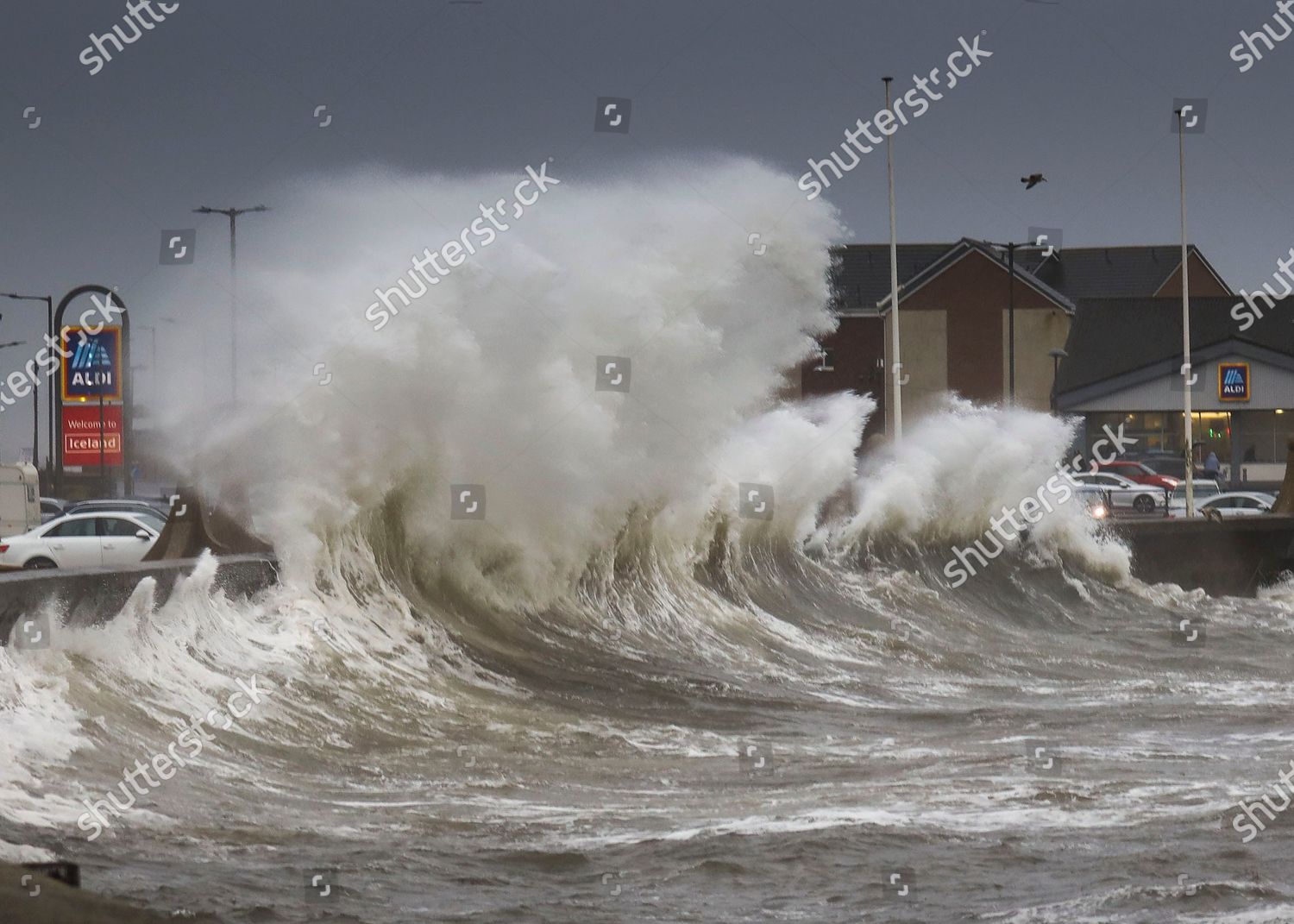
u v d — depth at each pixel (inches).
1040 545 2586.1
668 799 969.5
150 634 1146.0
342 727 1144.8
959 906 700.0
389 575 1544.0
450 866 766.5
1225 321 5753.0
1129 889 726.5
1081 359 5762.8
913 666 1752.0
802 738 1245.7
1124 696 1540.4
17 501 3415.4
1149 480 5024.6
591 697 1393.9
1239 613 2464.3
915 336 6530.5
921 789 1002.7
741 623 1878.7
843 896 719.1
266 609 1349.7
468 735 1175.0
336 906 682.2
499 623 1617.9
